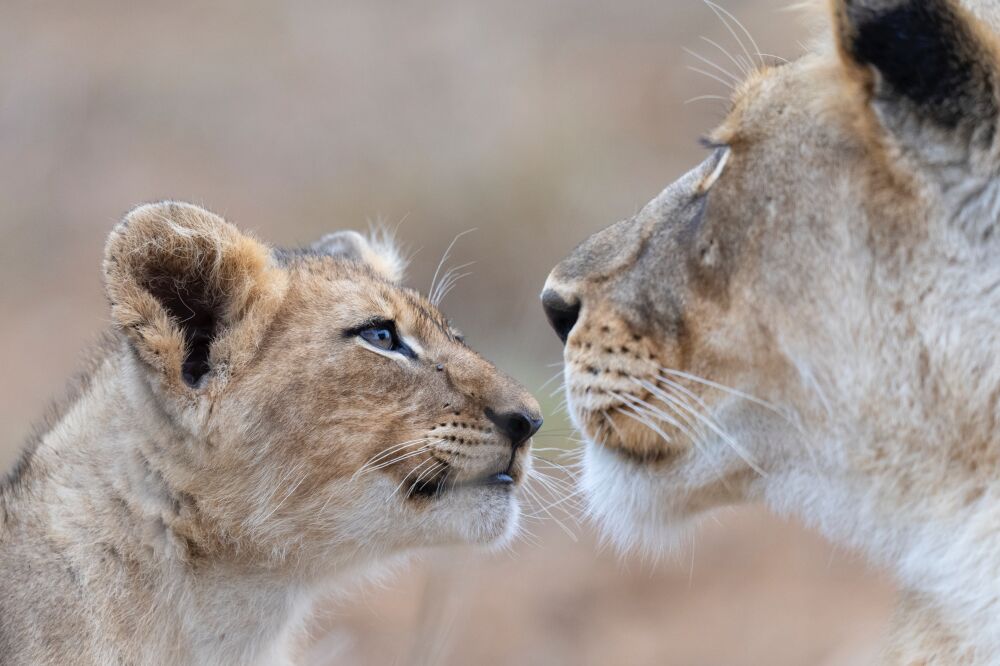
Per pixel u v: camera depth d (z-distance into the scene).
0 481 9.81
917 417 7.32
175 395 9.06
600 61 32.81
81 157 30.30
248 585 9.52
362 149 29.28
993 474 7.20
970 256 7.10
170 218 9.15
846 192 7.39
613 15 35.62
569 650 16.52
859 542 7.82
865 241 7.34
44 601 8.75
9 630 8.70
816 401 7.61
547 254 24.06
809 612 16.97
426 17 36.91
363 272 10.21
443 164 26.84
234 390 9.27
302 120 31.16
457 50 34.53
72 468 9.11
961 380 7.16
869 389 7.41
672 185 8.52
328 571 9.78
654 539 8.64
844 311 7.43
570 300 8.48
